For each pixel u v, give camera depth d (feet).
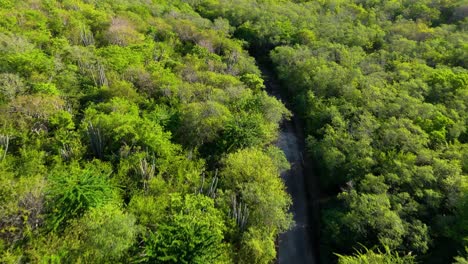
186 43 240.12
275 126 163.73
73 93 149.48
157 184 114.21
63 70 159.53
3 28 170.81
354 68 196.13
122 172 116.16
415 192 113.80
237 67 219.00
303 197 150.10
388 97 159.02
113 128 126.31
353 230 108.58
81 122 134.51
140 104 154.92
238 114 155.74
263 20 300.81
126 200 111.65
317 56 223.71
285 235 131.64
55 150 120.26
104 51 185.06
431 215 112.06
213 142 146.41
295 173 163.53
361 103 163.12
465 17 253.65
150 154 127.03
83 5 242.58
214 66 206.49
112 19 223.92
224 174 124.36
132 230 91.25
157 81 166.20
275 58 243.40
